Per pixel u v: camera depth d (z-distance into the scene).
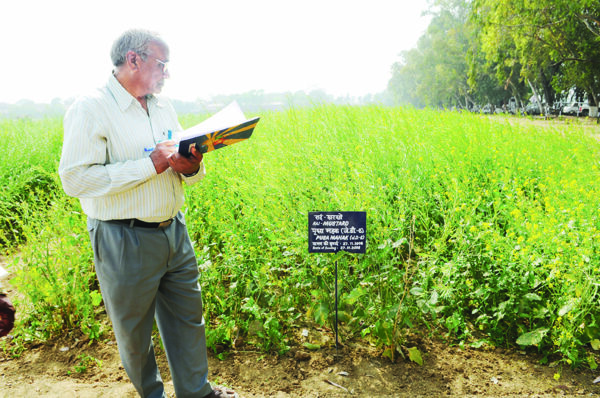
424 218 3.84
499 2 23.12
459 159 4.98
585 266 2.78
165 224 2.08
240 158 5.07
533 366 2.73
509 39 25.31
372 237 3.18
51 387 2.55
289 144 5.46
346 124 6.57
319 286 2.99
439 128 6.21
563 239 3.04
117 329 2.06
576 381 2.59
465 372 2.69
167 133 2.16
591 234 3.07
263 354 2.89
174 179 2.08
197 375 2.23
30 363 2.83
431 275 3.04
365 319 3.03
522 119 9.23
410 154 4.92
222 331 2.93
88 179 1.84
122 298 2.00
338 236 2.78
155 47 1.89
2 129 9.37
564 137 6.57
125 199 1.93
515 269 3.11
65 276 3.21
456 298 3.17
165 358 2.87
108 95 1.92
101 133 1.88
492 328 2.99
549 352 2.80
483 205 3.99
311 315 3.01
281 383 2.61
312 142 5.58
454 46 47.19
